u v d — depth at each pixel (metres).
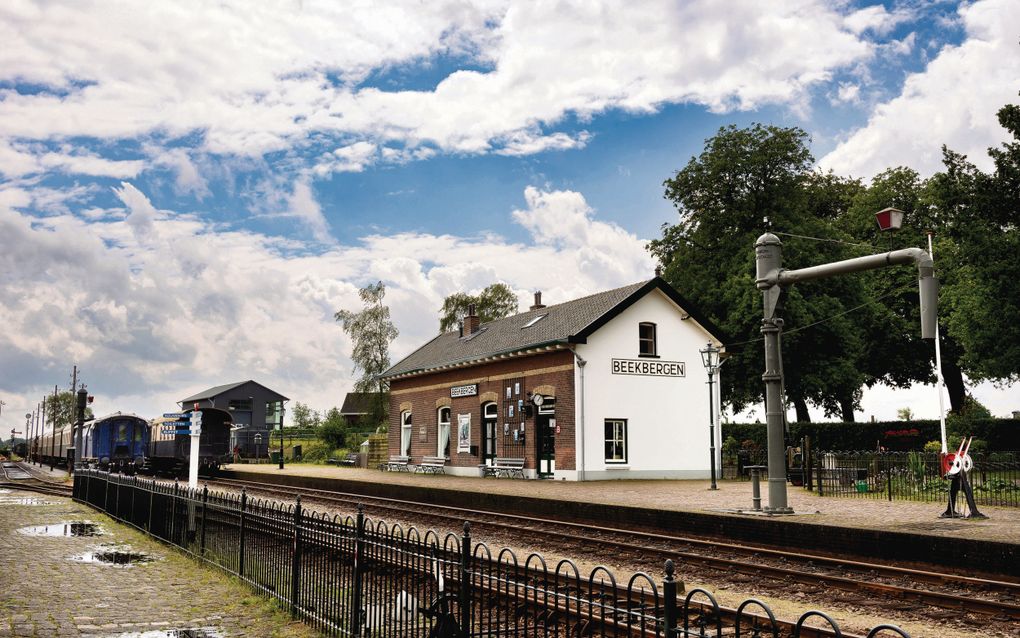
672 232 44.81
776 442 16.77
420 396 39.47
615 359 30.08
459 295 67.19
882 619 9.26
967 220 31.31
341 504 24.67
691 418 31.61
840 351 40.16
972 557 11.21
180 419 26.69
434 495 24.16
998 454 23.53
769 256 17.47
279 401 77.75
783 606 9.91
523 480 30.09
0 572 11.58
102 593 10.17
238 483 34.22
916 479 22.72
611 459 29.75
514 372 32.34
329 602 8.35
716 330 32.38
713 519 15.59
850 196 49.84
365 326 64.56
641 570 12.57
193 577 11.36
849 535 12.99
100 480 21.86
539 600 8.51
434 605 6.90
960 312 35.88
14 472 51.34
